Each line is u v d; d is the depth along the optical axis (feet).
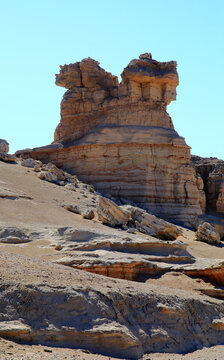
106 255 77.82
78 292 48.29
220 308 64.39
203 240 127.34
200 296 66.44
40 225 97.25
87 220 112.68
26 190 124.26
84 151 161.07
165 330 52.06
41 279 49.47
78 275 55.26
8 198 110.52
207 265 82.58
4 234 86.84
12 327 41.57
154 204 155.02
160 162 158.30
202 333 56.59
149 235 112.27
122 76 166.30
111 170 157.48
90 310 47.21
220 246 125.49
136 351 45.85
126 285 57.11
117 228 112.37
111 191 156.04
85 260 74.84
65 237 86.99
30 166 151.74
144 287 59.67
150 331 50.49
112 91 168.55
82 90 170.81
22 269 51.49
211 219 159.33
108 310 48.29
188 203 160.66
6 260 54.90
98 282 54.70
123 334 45.83
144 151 157.38
